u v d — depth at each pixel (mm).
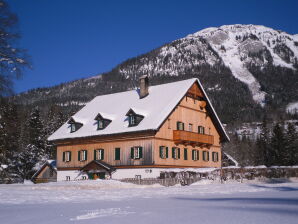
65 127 53312
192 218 11211
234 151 89312
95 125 48844
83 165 48281
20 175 60156
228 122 190500
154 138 41594
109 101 54469
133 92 53469
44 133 82750
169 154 43688
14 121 63125
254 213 12172
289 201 16844
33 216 12555
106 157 45781
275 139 81438
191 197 20328
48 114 100250
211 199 18641
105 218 11648
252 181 43531
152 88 50875
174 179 37375
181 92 45844
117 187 32188
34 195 22297
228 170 42406
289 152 79625
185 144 46750
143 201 17844
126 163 43469
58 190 27562
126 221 10930
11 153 61156
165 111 42656
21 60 24047
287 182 43594
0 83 23703
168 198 19781
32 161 61625
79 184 32312
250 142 105938
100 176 46156
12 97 25859
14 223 11195
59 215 12648
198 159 49312
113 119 47438
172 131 44750
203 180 39250
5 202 17984
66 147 51000
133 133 42594
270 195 21297
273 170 47906
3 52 23703
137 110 43562
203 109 51531
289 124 83062
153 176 41000
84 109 55906
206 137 49156
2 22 23328
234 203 16000
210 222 10328
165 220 10930
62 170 50938
